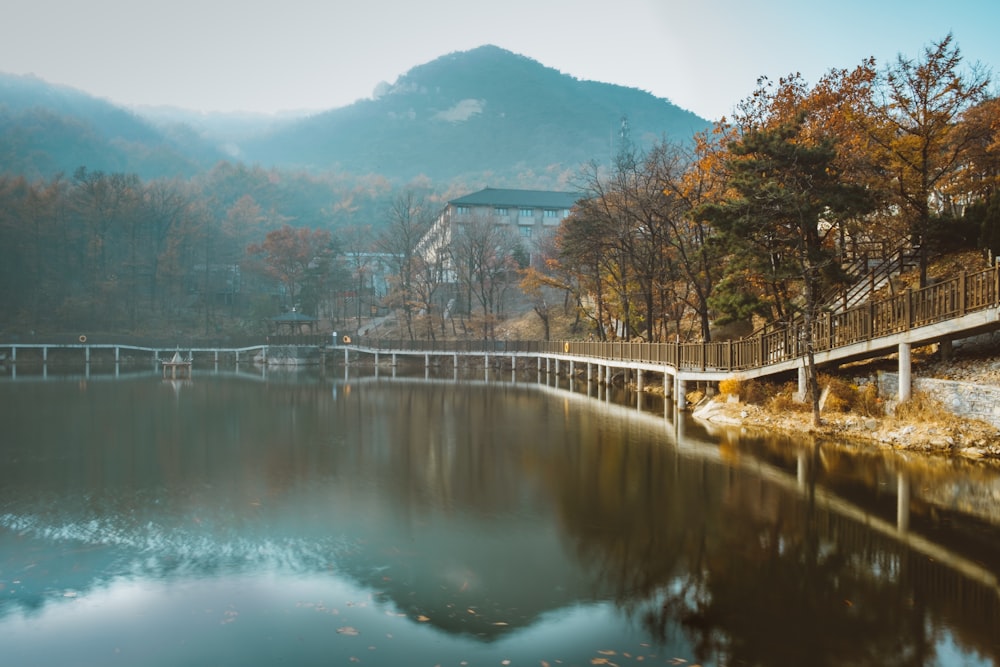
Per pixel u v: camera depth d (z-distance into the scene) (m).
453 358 70.06
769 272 23.44
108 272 101.94
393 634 7.79
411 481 15.73
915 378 19.58
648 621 8.11
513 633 7.81
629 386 40.03
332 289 102.19
